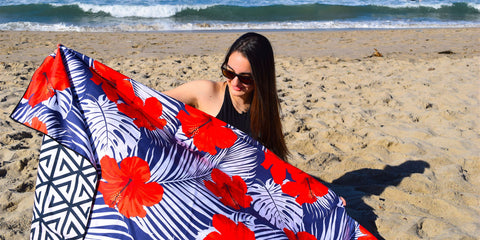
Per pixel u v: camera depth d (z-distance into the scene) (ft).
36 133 15.24
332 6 66.13
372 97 21.25
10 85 21.49
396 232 10.00
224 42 39.65
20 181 11.73
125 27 49.93
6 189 11.25
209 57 31.30
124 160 7.00
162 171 7.25
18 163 12.56
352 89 22.85
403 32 48.57
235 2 67.36
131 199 6.88
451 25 59.36
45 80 7.29
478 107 19.86
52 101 7.06
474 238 9.76
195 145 8.07
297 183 8.70
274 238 7.60
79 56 7.73
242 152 8.44
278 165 8.63
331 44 39.86
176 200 7.16
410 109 19.52
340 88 23.07
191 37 42.27
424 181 12.46
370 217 10.56
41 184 6.91
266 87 8.58
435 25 59.06
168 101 8.09
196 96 9.04
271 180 8.50
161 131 7.79
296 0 71.26
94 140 7.02
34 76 7.32
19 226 9.68
